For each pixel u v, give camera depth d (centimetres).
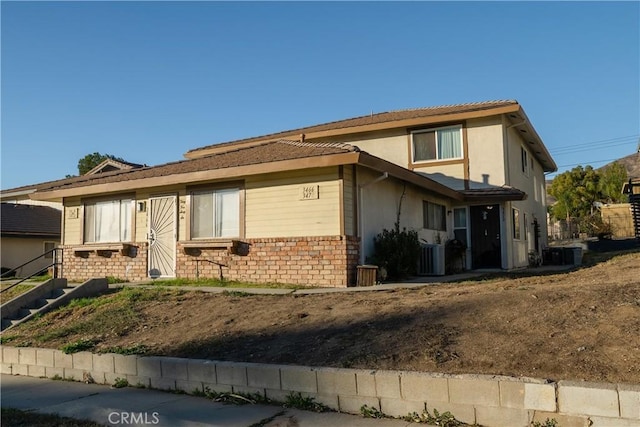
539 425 439
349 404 529
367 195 1232
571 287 736
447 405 480
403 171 1245
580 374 464
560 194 4100
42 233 2353
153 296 1039
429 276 1380
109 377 720
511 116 1725
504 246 1717
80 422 540
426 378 492
